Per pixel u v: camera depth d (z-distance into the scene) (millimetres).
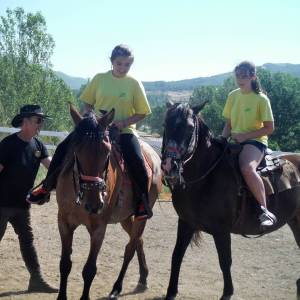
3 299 5484
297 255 7699
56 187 5281
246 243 8367
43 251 7457
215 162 5297
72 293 5754
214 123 31547
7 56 32156
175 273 5465
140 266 6125
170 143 4859
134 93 5898
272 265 7172
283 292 6074
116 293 5648
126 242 8141
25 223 5789
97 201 4695
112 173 5254
